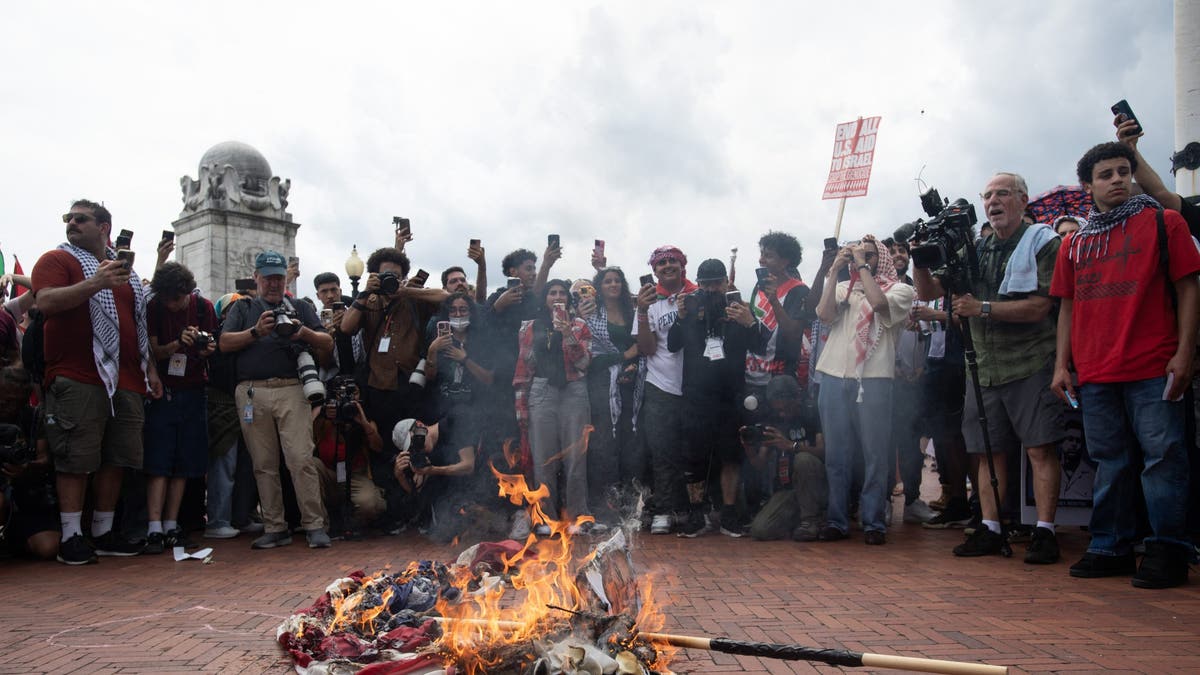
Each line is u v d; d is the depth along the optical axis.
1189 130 7.68
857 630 3.96
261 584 5.38
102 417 6.45
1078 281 5.29
